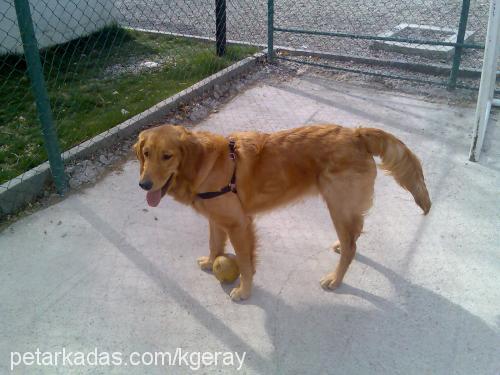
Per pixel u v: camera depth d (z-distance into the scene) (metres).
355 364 1.43
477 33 4.43
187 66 3.70
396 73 3.62
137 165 2.52
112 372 1.43
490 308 1.61
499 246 1.88
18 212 2.15
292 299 1.68
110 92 3.27
